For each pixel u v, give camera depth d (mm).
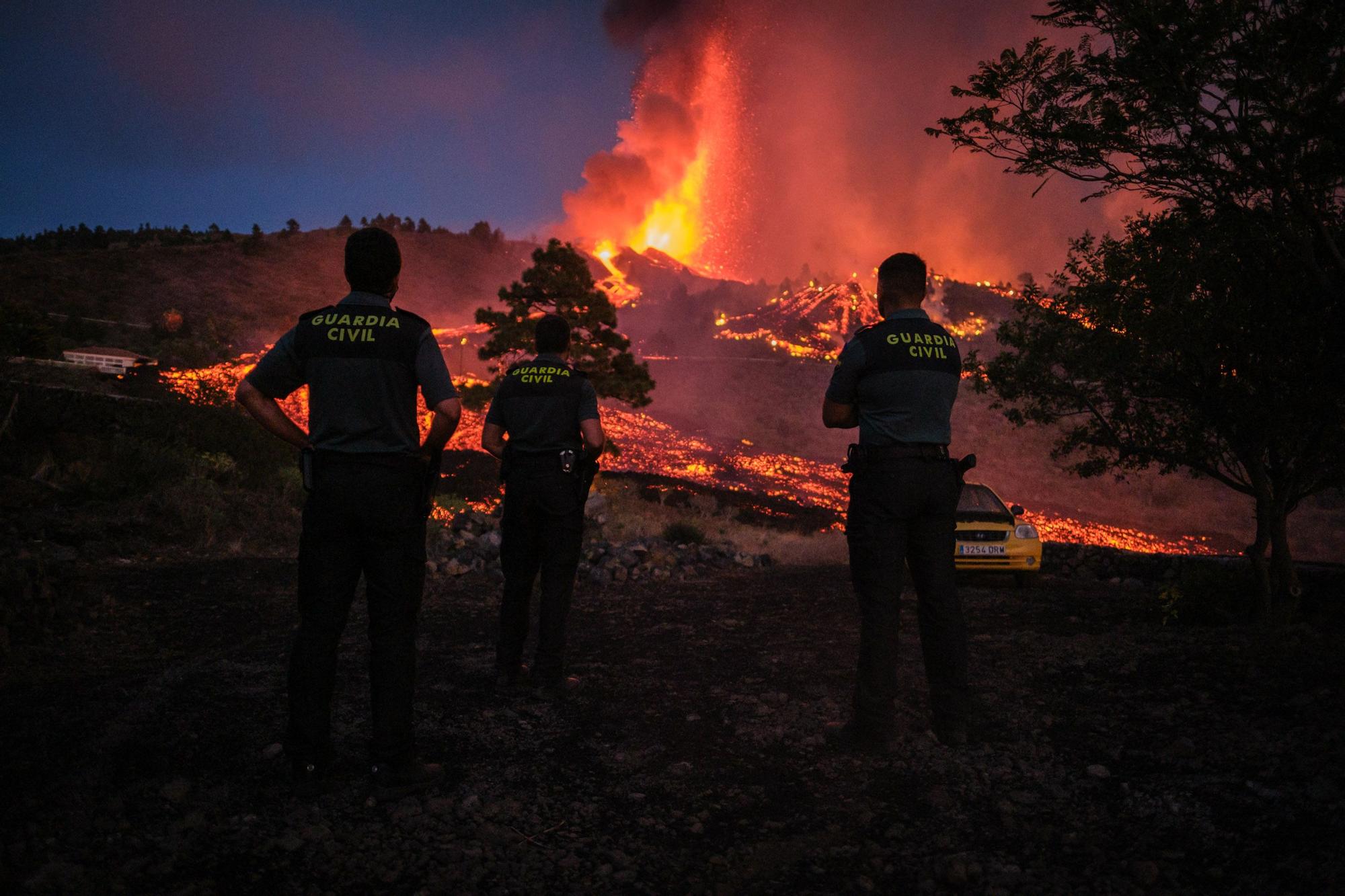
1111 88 3262
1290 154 3023
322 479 2498
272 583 6305
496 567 7680
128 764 2719
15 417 8688
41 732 2934
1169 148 3273
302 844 2229
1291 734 2768
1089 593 7527
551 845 2291
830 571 9266
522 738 3189
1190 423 5430
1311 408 4457
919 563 3096
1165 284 4371
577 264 20469
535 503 3814
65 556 6289
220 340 76375
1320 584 5824
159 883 1981
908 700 3572
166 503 8086
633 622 5730
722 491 26359
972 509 9312
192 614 5152
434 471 2668
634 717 3469
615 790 2691
